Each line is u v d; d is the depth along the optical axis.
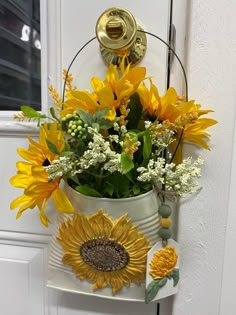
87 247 0.37
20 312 0.46
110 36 0.35
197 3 0.35
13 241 0.46
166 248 0.37
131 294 0.39
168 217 0.36
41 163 0.34
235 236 0.39
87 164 0.32
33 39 0.43
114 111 0.32
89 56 0.40
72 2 0.40
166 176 0.33
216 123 0.35
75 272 0.40
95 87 0.34
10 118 0.43
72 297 0.45
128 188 0.35
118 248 0.36
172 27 0.38
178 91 0.39
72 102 0.33
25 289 0.46
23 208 0.34
